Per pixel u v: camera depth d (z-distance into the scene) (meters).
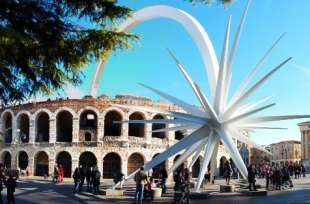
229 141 33.84
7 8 10.05
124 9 10.90
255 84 33.66
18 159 70.25
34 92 11.45
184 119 35.28
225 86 35.78
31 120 68.88
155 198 30.69
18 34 9.49
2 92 11.30
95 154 66.12
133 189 37.50
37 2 10.34
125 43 11.12
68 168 67.44
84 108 66.81
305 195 33.47
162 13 48.09
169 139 71.56
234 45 35.81
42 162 68.25
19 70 10.98
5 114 73.44
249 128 35.34
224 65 35.00
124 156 67.12
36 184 45.84
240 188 37.44
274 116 34.16
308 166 102.25
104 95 67.94
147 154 68.81
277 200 29.61
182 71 35.19
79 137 66.88
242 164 33.47
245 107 36.47
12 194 23.55
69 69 11.31
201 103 34.38
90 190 36.81
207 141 35.25
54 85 11.46
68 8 10.62
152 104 69.12
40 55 10.72
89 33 10.82
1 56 9.74
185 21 44.22
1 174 23.70
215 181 48.97
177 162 35.16
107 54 11.29
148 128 69.75
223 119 34.56
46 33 10.59
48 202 28.81
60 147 66.50
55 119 67.31
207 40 41.38
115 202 29.11
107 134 74.38
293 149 173.88
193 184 38.75
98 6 10.67
